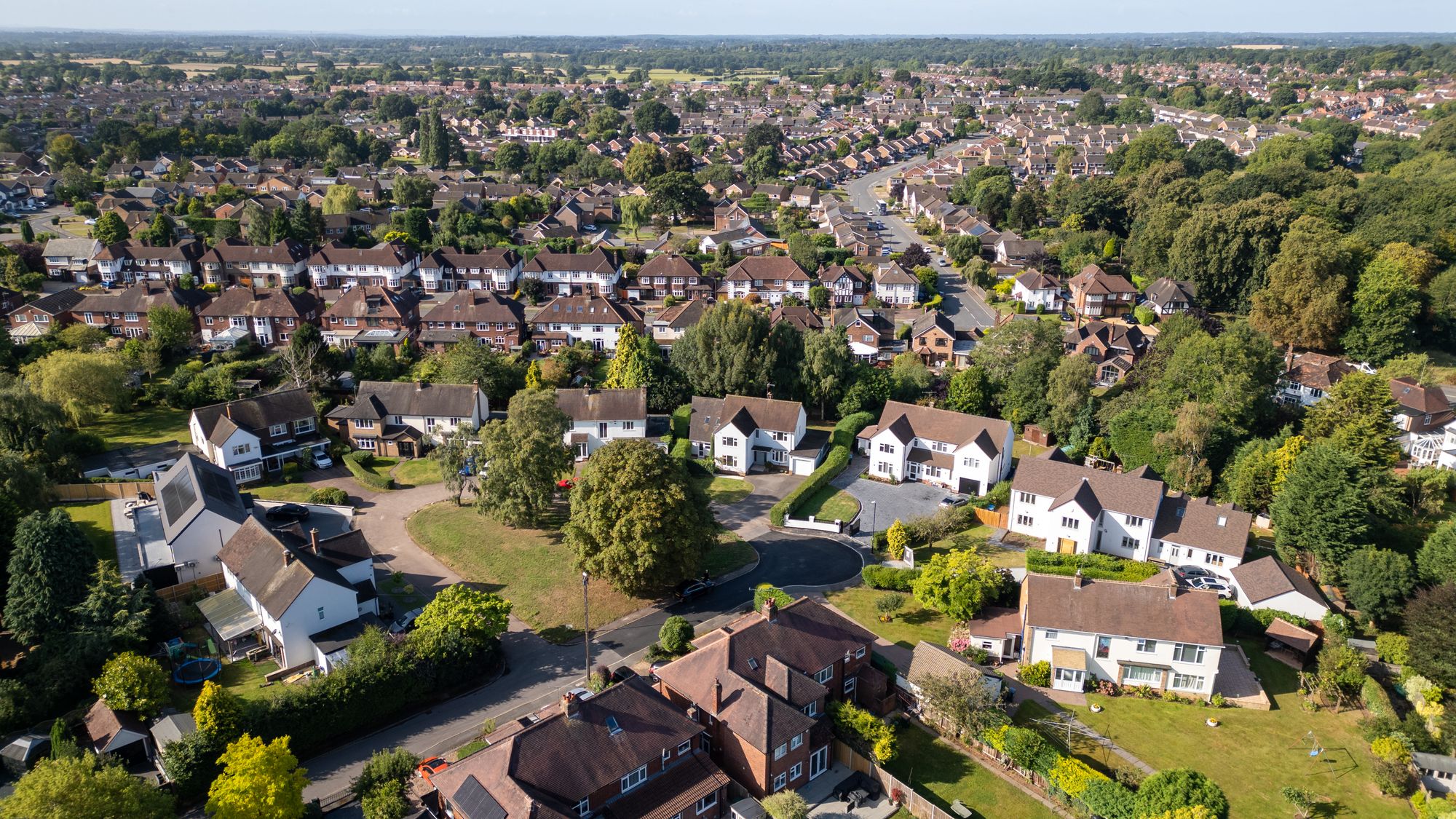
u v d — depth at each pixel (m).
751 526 94.50
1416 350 143.38
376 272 177.00
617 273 179.12
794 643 63.12
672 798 53.38
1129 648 67.25
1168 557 85.62
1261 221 162.25
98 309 146.12
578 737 52.72
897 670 67.56
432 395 112.19
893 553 87.44
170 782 55.47
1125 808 52.25
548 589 80.50
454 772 51.84
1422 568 75.12
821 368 120.81
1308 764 59.59
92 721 60.00
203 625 73.31
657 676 63.75
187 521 77.81
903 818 55.16
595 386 131.75
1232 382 104.44
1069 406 111.00
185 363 136.12
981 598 73.25
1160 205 194.75
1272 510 85.75
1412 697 65.38
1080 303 168.12
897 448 104.31
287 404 107.44
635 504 75.06
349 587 71.25
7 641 70.38
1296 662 71.06
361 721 61.62
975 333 152.75
